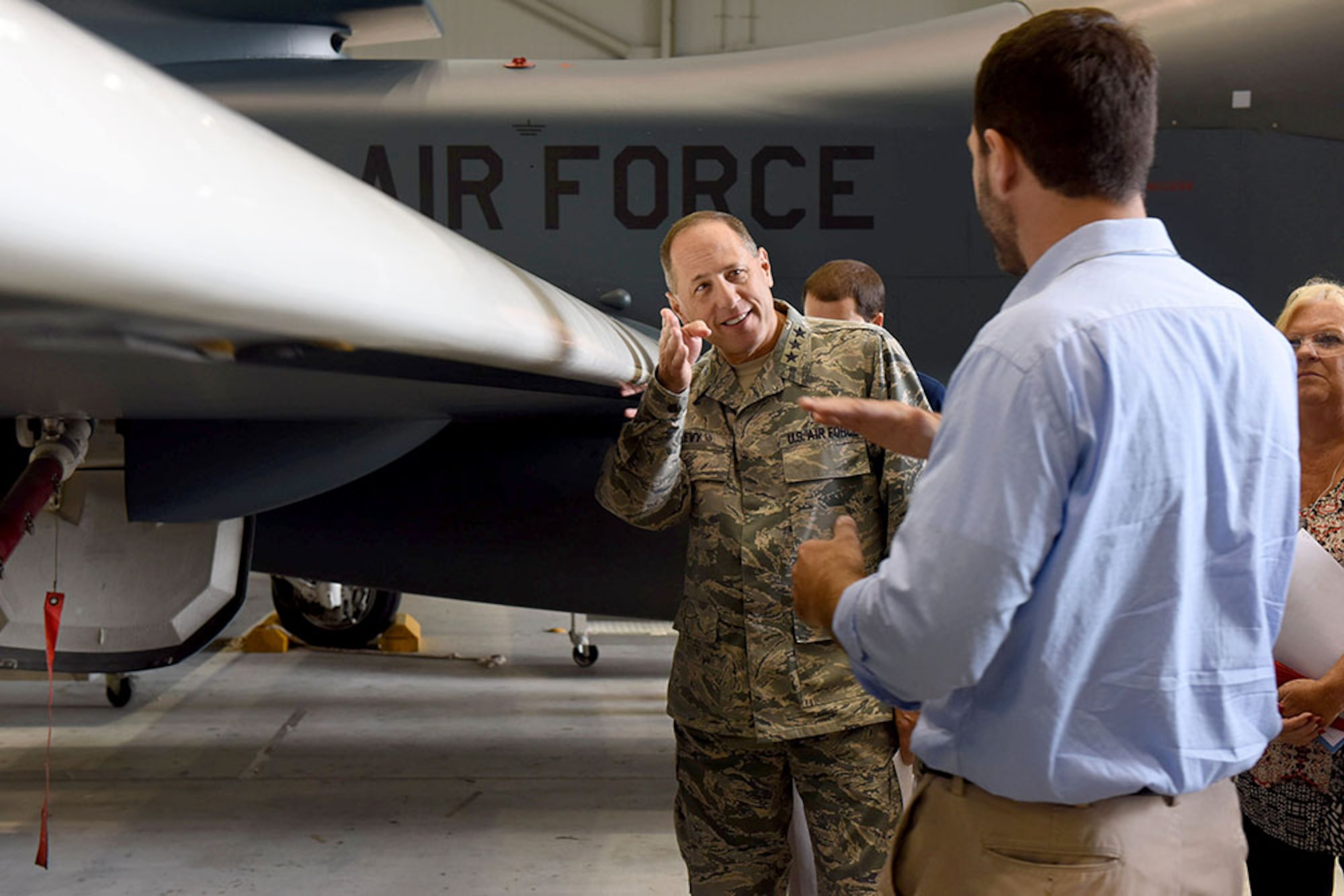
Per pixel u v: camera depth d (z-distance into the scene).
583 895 2.88
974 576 0.95
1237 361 1.04
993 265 3.74
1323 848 1.90
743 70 3.86
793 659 1.87
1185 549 1.00
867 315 2.60
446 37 11.94
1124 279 1.02
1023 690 1.03
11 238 0.39
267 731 4.38
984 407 0.98
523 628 6.49
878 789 1.90
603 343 1.68
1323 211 3.73
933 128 3.73
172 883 2.92
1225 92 3.72
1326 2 3.76
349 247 0.69
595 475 3.58
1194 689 1.05
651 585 3.62
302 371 0.92
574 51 12.06
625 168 3.72
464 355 0.98
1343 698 1.62
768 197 3.73
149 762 3.98
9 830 3.29
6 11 0.48
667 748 4.24
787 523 1.88
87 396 1.04
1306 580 1.62
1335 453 1.83
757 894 2.00
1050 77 1.02
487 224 3.74
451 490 3.64
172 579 2.98
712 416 1.96
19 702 4.75
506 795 3.68
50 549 2.90
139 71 0.58
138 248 0.45
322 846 3.20
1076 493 0.97
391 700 4.88
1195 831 1.08
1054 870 1.06
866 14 11.86
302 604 5.71
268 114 3.76
